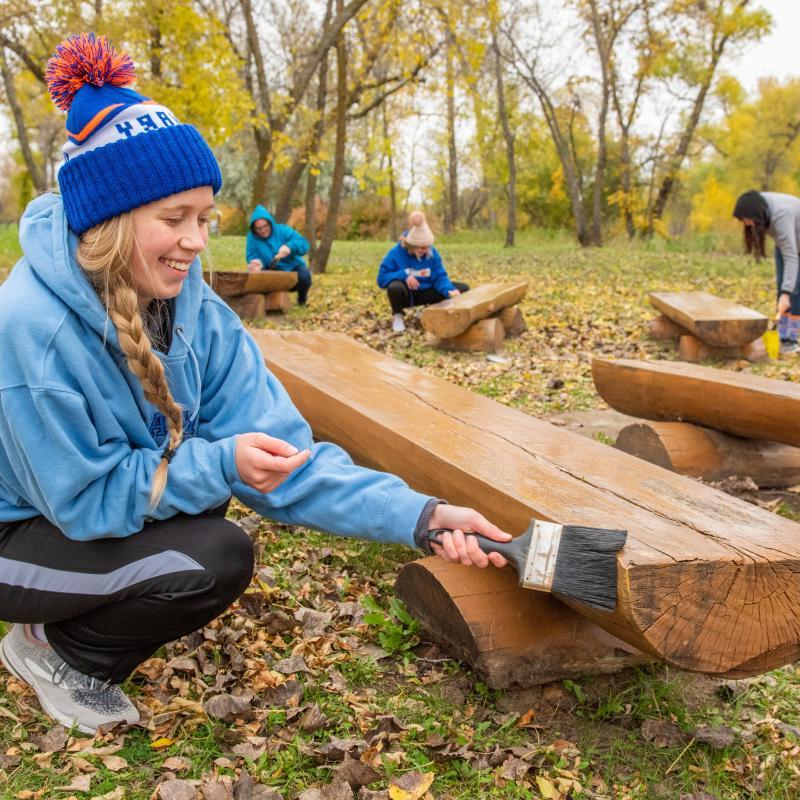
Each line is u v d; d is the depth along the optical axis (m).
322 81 17.77
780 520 2.31
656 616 1.93
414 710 2.43
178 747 2.20
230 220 42.09
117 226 1.79
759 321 7.46
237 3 19.56
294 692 2.46
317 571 3.33
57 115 30.69
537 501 2.38
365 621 2.84
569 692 2.53
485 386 6.80
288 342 5.11
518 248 28.95
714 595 1.97
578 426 5.66
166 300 2.04
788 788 2.20
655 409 4.81
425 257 9.16
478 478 2.58
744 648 2.02
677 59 33.16
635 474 2.70
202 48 13.37
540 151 42.53
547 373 7.29
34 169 21.47
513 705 2.47
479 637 2.44
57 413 1.80
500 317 9.04
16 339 1.77
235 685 2.50
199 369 2.14
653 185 36.94
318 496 2.15
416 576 2.72
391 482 2.12
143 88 13.34
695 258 21.27
